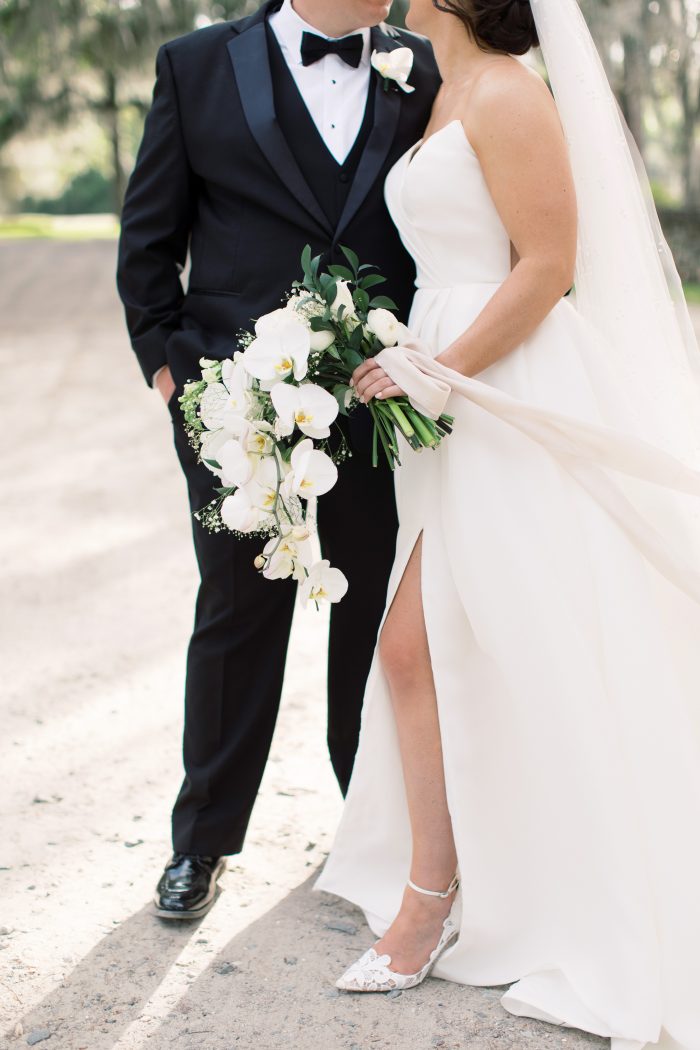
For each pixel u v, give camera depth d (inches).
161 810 109.3
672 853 77.4
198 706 94.7
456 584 83.3
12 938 88.6
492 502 81.4
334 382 84.8
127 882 97.0
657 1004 75.5
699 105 626.5
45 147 986.1
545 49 85.9
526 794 83.7
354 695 100.6
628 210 87.4
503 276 85.7
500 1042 76.9
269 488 79.7
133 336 96.5
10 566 184.7
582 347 84.8
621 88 522.3
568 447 80.2
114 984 83.1
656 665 78.5
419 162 84.9
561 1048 76.2
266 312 91.7
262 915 92.6
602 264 87.8
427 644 85.5
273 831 105.6
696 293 560.4
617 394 84.3
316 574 81.0
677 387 88.5
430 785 85.7
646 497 84.2
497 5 82.7
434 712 85.9
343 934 90.2
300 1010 80.4
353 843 92.7
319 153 91.6
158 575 180.1
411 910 85.1
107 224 1547.7
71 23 546.6
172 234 95.8
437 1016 80.0
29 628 157.8
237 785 94.6
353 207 90.8
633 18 484.7
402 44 97.6
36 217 1742.1
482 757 84.6
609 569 79.5
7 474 246.4
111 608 165.6
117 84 708.7
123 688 137.8
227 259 92.7
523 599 79.9
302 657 148.6
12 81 631.8
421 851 85.5
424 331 86.8
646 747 77.9
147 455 264.4
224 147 91.0
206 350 92.0
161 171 93.5
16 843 103.2
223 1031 78.0
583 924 80.0
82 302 611.2
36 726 127.8
